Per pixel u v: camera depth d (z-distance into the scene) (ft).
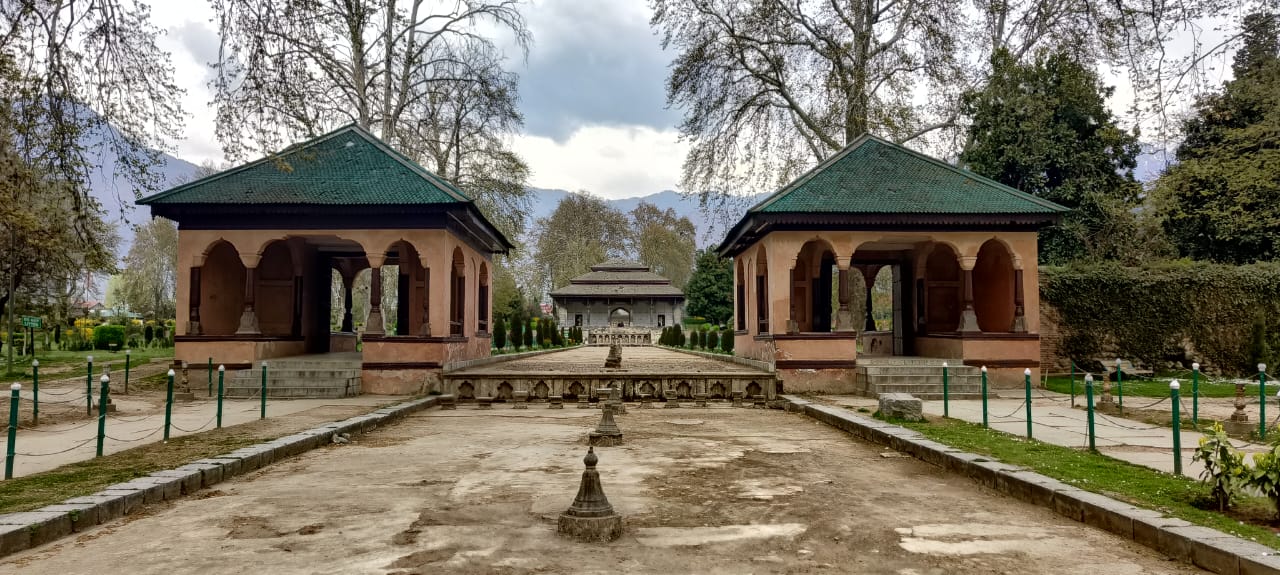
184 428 38.17
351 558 17.12
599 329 187.11
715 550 17.92
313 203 59.52
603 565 16.66
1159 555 17.69
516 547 18.01
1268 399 50.34
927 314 73.41
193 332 61.05
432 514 21.35
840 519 21.06
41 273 85.66
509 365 75.77
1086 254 89.45
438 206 59.93
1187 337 76.43
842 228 61.87
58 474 24.99
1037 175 89.92
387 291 155.33
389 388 58.95
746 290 79.20
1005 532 19.72
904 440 33.53
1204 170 80.43
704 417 49.14
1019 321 62.64
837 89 87.97
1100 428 38.19
